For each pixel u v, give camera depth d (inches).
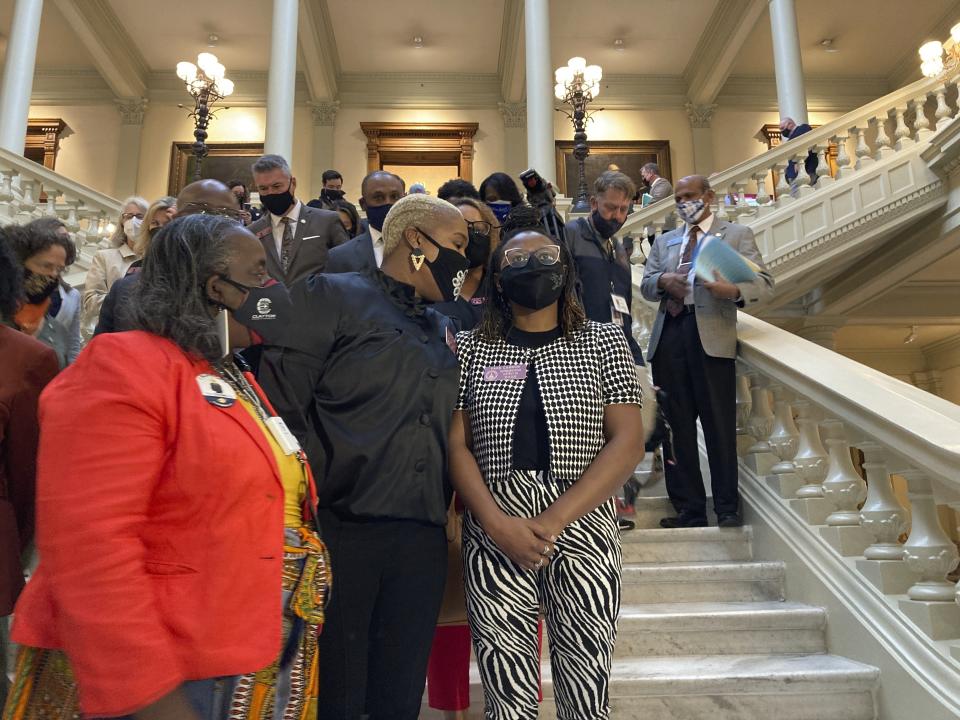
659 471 135.8
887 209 290.4
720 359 130.0
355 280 65.7
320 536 56.6
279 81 370.9
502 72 544.1
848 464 109.7
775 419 128.3
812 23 506.6
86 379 40.4
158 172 540.1
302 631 46.6
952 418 88.7
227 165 541.6
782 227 285.9
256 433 45.5
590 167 548.4
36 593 42.6
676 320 135.3
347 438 58.4
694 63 544.1
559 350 71.5
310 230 141.2
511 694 63.1
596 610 64.0
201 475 41.4
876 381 102.7
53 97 548.1
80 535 36.4
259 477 43.7
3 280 68.4
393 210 67.4
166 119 550.9
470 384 71.7
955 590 82.7
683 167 551.8
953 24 489.4
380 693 56.9
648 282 142.6
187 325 44.6
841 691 88.4
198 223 47.8
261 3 485.4
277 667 44.1
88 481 37.5
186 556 40.7
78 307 123.0
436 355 64.8
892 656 86.6
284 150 364.5
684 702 87.7
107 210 266.8
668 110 565.3
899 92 303.1
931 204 292.2
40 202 302.8
